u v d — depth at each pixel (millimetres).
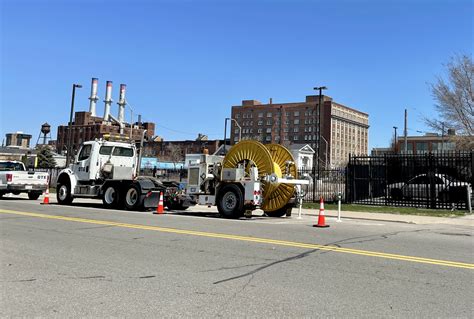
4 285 5887
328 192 25953
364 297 5469
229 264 7285
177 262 7418
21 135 126938
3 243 9172
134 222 13312
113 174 19484
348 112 165125
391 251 8781
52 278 6273
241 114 172250
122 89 124250
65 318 4625
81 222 13094
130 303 5137
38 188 24078
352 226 13938
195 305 5074
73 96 34594
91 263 7301
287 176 17219
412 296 5543
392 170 22344
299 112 160375
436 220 16547
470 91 29562
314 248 8930
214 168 17031
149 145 136625
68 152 34844
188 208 20922
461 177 20594
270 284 6035
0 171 23703
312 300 5312
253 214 18531
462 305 5191
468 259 8094
